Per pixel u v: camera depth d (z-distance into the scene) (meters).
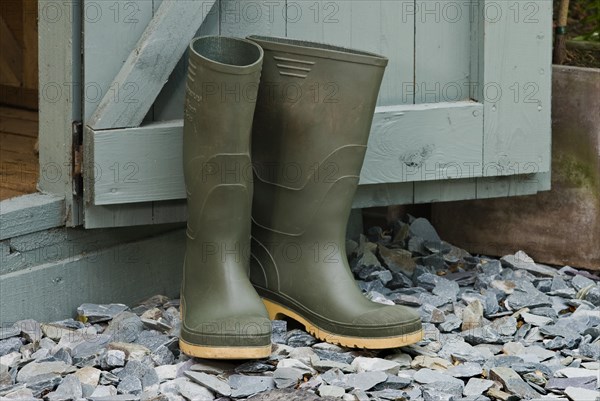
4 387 2.10
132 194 2.45
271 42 2.30
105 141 2.40
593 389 2.12
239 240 2.29
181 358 2.26
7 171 2.88
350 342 2.27
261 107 2.36
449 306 2.65
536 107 2.79
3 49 3.77
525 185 2.87
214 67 2.17
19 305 2.40
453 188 2.82
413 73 2.74
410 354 2.31
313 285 2.36
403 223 3.20
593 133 2.95
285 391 2.05
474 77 2.77
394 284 2.82
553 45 3.65
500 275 2.92
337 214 2.37
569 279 2.91
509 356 2.27
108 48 2.41
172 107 2.53
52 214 2.45
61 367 2.17
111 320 2.48
